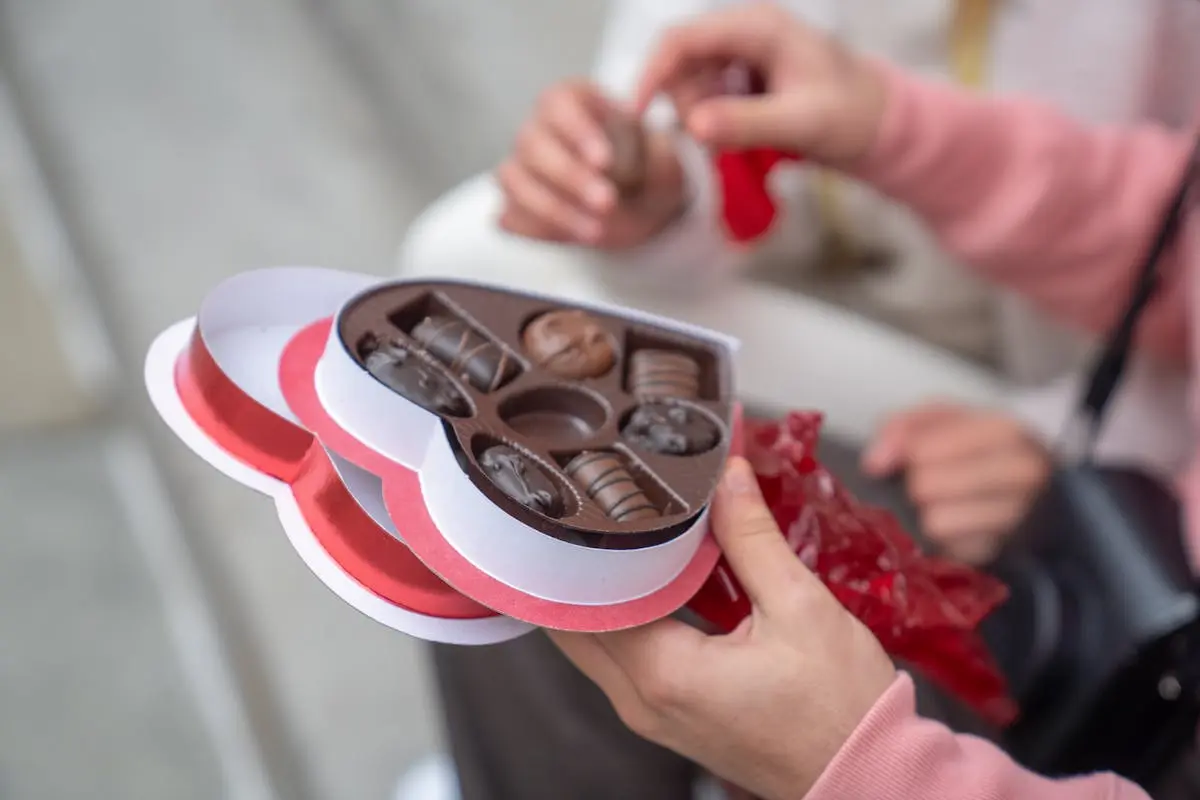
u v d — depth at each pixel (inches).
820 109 40.6
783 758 30.9
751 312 45.9
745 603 31.9
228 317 32.1
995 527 41.0
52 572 56.3
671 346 33.4
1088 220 42.4
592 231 41.9
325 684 54.6
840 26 46.3
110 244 69.6
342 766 52.4
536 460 30.6
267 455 30.9
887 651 33.0
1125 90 44.4
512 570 29.6
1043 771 36.8
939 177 42.0
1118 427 43.8
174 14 84.2
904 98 41.4
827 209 50.1
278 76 80.9
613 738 39.9
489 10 85.3
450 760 45.6
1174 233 38.6
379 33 83.7
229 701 53.1
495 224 45.1
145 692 52.8
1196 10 42.9
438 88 80.3
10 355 63.6
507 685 40.3
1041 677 36.5
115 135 75.7
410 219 72.9
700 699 30.9
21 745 50.5
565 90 42.9
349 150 76.6
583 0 85.4
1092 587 36.4
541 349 32.2
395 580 30.1
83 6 84.0
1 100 77.0
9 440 60.6
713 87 42.6
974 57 45.6
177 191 72.9
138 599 55.8
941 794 30.5
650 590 30.4
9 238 69.2
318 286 32.9
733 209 41.9
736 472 31.4
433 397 30.8
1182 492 39.3
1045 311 45.3
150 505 59.1
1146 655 35.4
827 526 32.6
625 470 31.0
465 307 32.7
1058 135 42.1
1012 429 43.3
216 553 57.7
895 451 42.6
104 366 63.9
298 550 30.3
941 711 36.6
